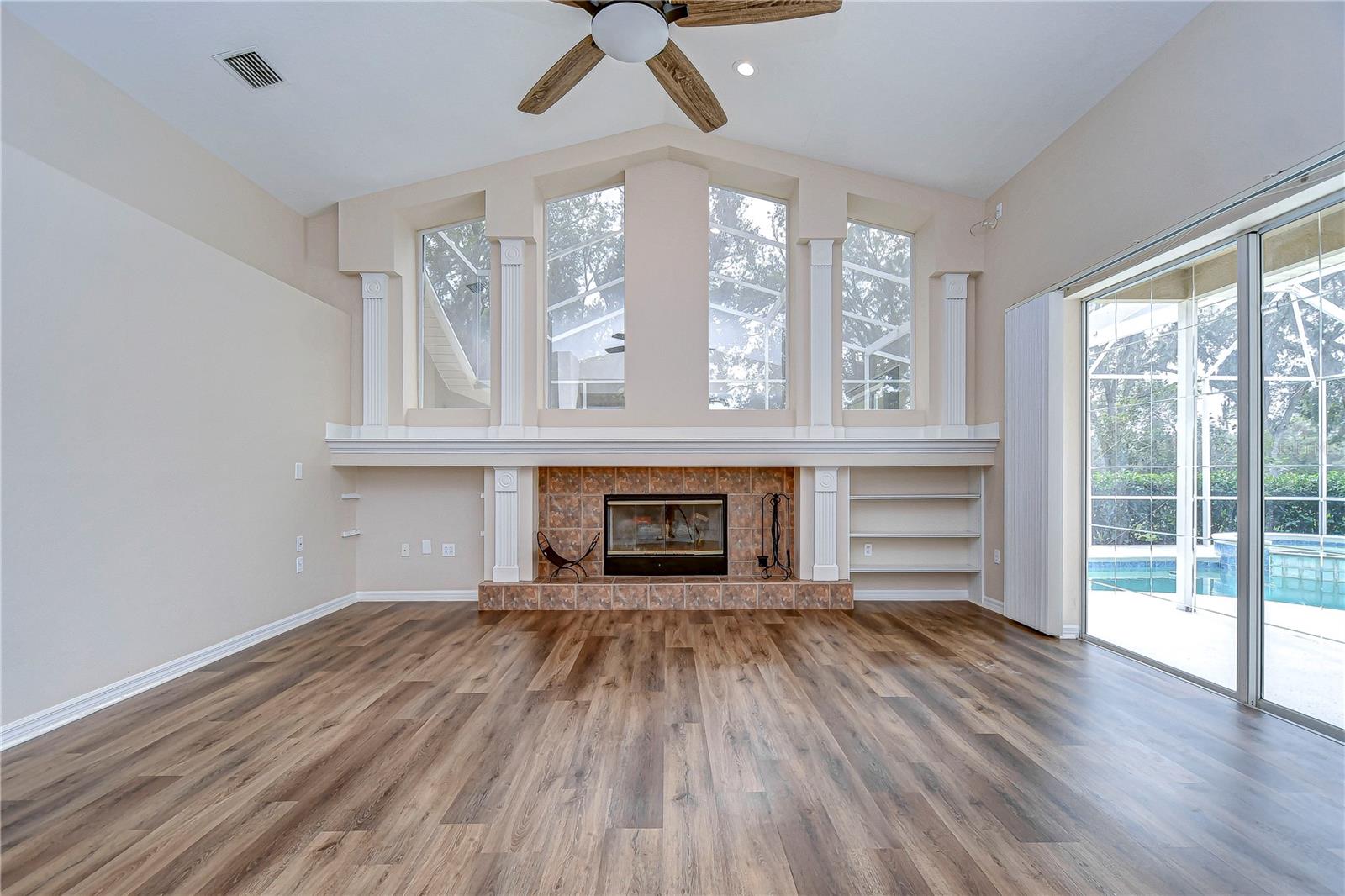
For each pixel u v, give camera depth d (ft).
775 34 11.57
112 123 10.66
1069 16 9.95
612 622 14.23
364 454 15.53
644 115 15.38
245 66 11.15
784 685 10.00
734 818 6.18
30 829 5.99
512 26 11.23
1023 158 13.96
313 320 14.65
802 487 16.20
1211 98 9.11
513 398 16.01
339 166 14.61
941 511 17.26
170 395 10.43
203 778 6.97
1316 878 5.26
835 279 16.26
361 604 16.21
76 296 8.75
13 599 7.91
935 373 16.72
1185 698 9.42
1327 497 7.91
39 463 8.25
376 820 6.13
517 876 5.30
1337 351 7.73
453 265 17.46
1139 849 5.67
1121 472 11.84
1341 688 7.83
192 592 10.89
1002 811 6.30
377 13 10.60
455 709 8.98
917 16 10.59
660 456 15.74
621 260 17.25
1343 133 7.23
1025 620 13.75
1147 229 10.43
